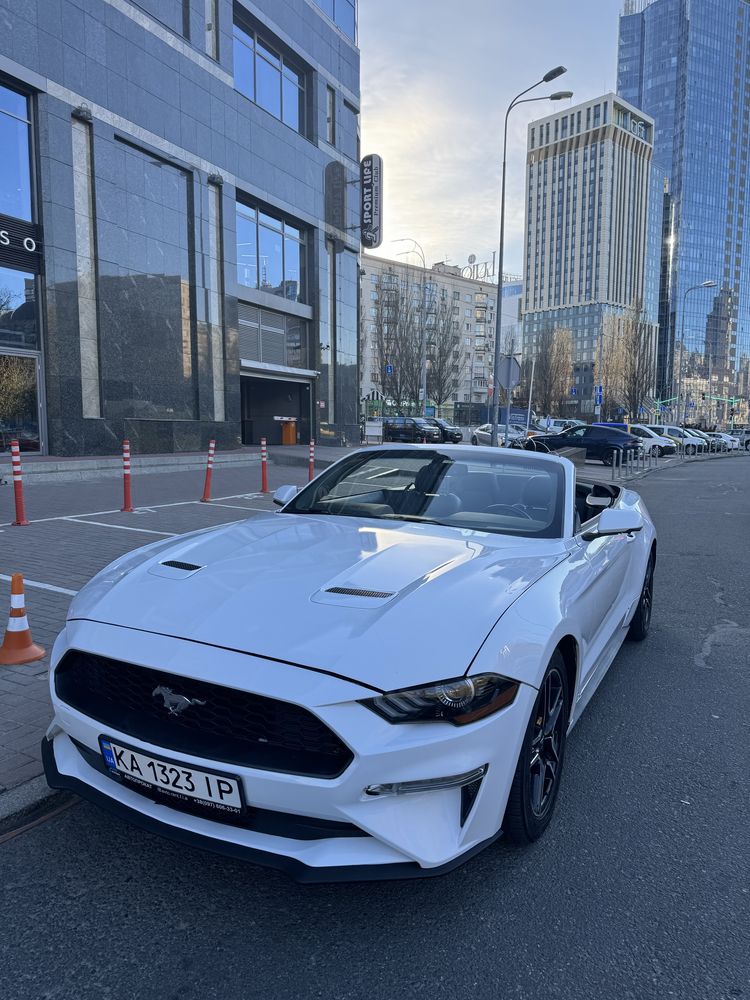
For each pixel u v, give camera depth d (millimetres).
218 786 2014
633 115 121750
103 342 16984
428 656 2061
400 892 2295
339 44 28078
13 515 9656
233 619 2217
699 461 32594
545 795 2613
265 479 13492
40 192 15430
